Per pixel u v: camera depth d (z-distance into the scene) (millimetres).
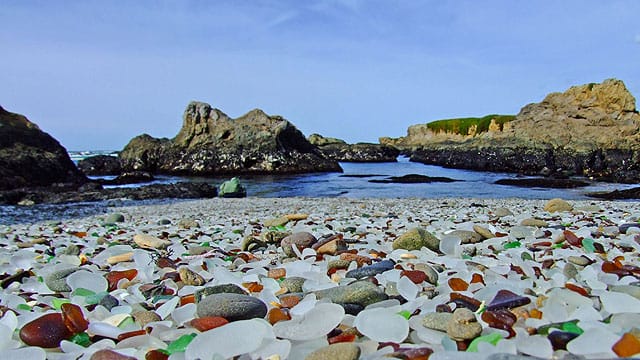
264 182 34781
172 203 19578
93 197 21891
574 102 46156
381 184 32750
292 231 7078
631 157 39875
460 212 11367
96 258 5027
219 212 14312
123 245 5742
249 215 12805
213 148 44594
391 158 74188
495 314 2342
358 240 5805
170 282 3635
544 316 2299
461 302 2592
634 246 4828
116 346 2242
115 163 48500
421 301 2754
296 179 37625
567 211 10531
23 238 7762
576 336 1913
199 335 2059
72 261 4852
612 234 5715
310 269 4082
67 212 15875
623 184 31750
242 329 2096
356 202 18344
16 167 25938
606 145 41875
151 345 2230
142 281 3807
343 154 73375
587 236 5504
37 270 4305
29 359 2068
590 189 28375
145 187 24516
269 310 2658
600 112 43625
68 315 2473
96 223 11008
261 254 5301
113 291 3492
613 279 3225
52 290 3582
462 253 4660
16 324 2533
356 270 3764
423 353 1847
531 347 1831
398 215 10508
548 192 26641
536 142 46250
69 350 2236
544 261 3936
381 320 2221
